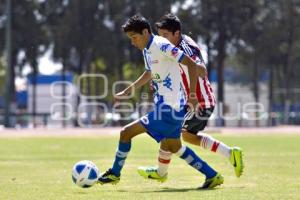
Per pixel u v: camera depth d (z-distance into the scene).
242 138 76.19
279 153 47.22
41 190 23.58
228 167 34.22
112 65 153.25
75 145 60.59
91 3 147.00
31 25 150.75
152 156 43.69
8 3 122.62
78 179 23.28
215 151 25.48
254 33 151.62
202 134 25.77
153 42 22.56
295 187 24.12
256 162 37.78
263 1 153.38
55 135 86.06
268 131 103.38
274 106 153.25
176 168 33.22
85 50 148.62
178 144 23.89
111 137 78.69
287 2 156.50
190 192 22.56
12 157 44.38
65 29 147.38
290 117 145.38
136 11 146.12
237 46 153.25
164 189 23.88
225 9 148.50
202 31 142.38
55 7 151.75
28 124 133.38
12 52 152.38
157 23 25.06
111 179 23.64
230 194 21.86
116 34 149.25
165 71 22.72
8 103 120.62
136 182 26.52
